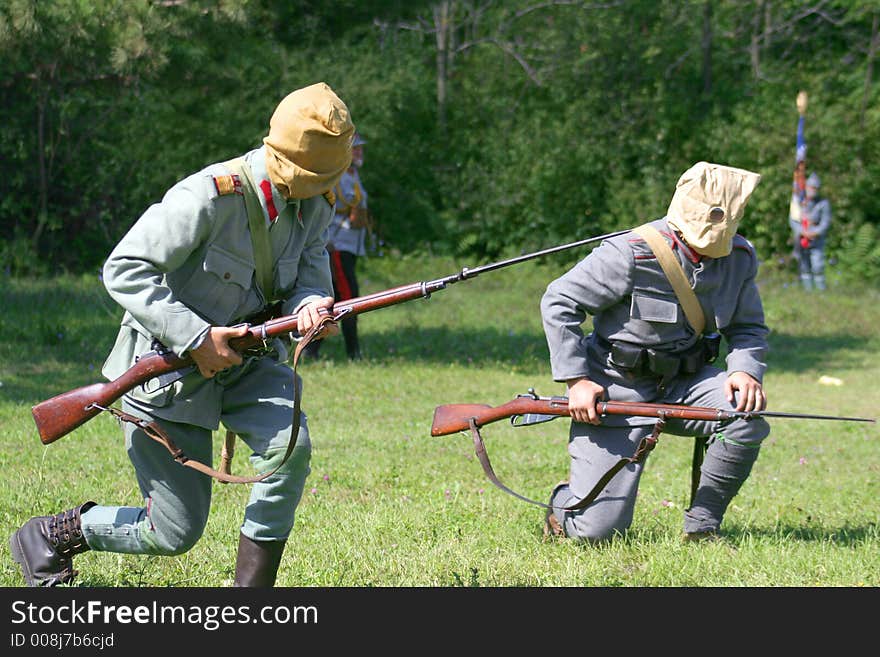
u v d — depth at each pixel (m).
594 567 5.90
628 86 29.55
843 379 15.88
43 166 22.62
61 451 9.12
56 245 23.94
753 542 6.49
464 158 30.75
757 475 9.20
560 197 29.03
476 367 15.57
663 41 29.67
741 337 6.30
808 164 28.08
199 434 4.84
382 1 16.00
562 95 30.08
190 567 5.86
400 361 15.51
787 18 31.00
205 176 4.59
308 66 24.84
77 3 13.85
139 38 13.95
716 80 30.25
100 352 14.75
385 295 4.78
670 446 10.71
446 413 6.11
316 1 15.65
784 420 12.47
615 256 6.12
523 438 10.77
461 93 31.33
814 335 20.41
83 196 23.94
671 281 6.10
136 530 4.98
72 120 23.05
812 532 6.94
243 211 4.63
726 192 5.95
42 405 4.77
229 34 14.95
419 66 30.75
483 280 26.88
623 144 29.17
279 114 4.63
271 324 4.65
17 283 19.86
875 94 28.95
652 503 7.78
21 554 5.12
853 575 5.90
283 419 4.75
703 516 6.48
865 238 27.39
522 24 31.31
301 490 4.82
